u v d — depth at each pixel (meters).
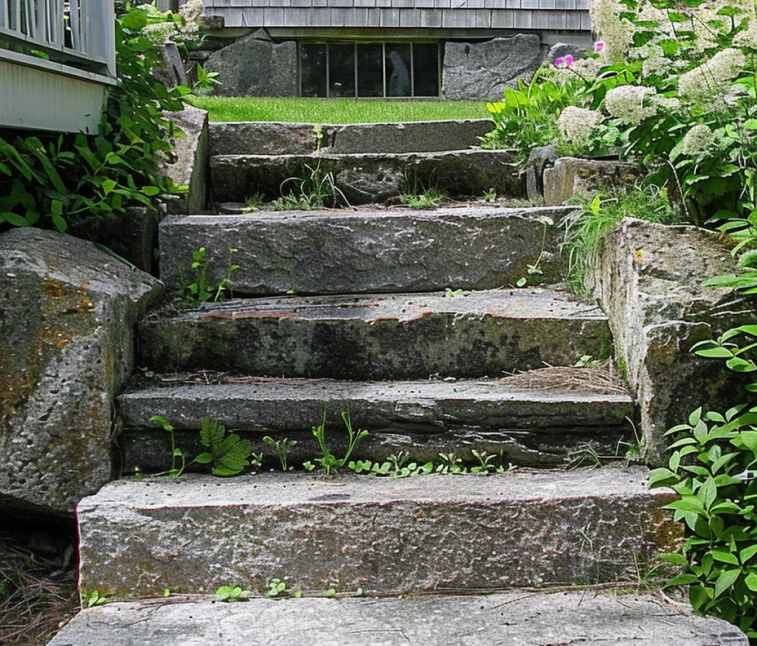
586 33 7.83
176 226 3.13
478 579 2.18
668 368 2.34
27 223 2.88
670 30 3.28
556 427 2.47
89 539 2.17
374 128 4.39
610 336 2.74
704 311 2.36
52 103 3.00
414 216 3.15
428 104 6.15
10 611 2.28
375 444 2.50
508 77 7.85
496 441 2.47
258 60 7.77
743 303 2.37
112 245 3.04
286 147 4.36
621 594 2.13
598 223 2.87
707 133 2.54
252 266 3.14
